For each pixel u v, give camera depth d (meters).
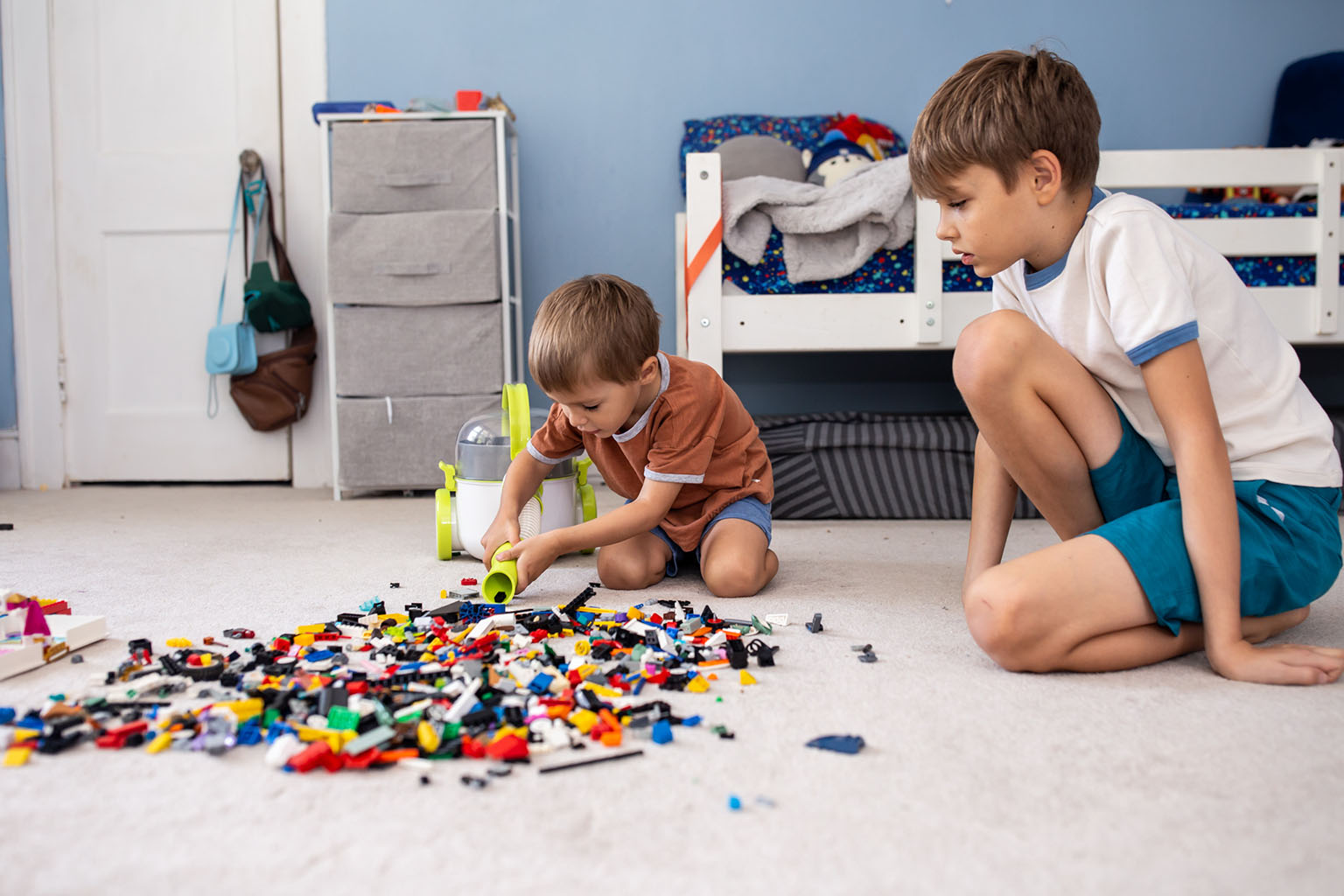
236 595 1.25
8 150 2.80
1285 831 0.57
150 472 2.86
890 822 0.59
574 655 0.92
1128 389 0.96
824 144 2.50
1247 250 1.97
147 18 2.79
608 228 2.80
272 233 2.76
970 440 2.05
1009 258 0.93
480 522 1.47
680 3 2.75
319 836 0.57
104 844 0.56
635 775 0.65
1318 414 0.96
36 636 0.91
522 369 2.77
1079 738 0.71
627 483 1.37
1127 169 1.98
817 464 2.07
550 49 2.76
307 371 2.75
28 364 2.83
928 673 0.88
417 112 2.51
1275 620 0.93
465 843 0.56
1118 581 0.84
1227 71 2.71
